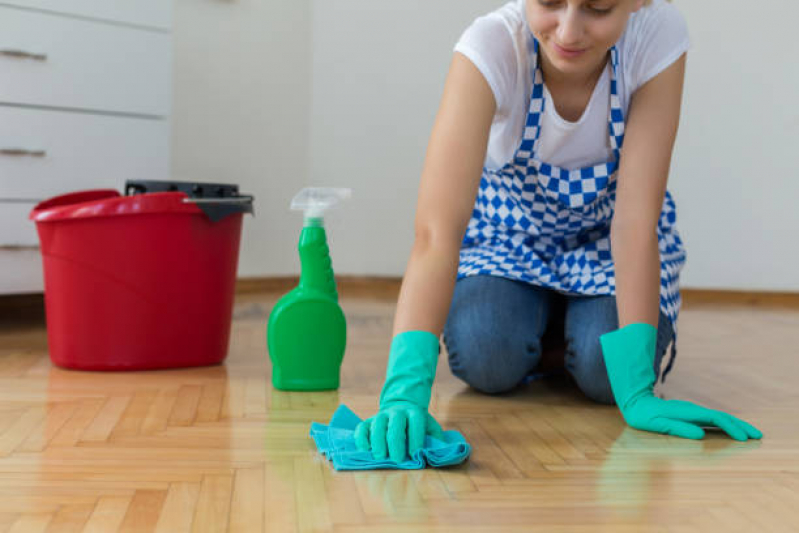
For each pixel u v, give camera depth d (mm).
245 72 3221
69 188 2303
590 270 1590
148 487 1057
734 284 3629
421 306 1205
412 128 3549
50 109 2252
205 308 1844
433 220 1238
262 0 3238
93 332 1762
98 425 1346
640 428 1387
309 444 1263
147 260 1768
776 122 3576
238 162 3236
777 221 3609
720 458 1238
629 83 1370
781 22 3529
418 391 1186
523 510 1006
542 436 1343
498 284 1614
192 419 1397
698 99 3561
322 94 3436
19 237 2246
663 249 1607
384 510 995
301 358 1647
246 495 1035
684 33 1378
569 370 1602
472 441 1304
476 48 1289
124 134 2375
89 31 2287
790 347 2367
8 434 1282
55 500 1006
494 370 1582
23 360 1893
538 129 1410
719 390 1757
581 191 1488
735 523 982
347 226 3510
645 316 1366
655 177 1336
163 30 2416
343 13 3436
